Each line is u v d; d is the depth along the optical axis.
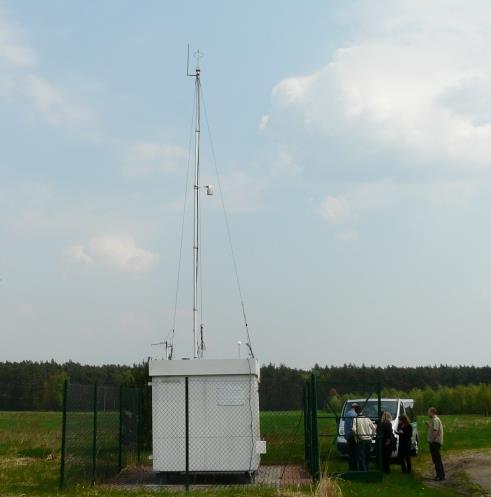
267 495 16.41
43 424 50.03
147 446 26.53
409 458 22.52
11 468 22.38
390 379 105.44
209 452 19.53
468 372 110.44
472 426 48.56
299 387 28.75
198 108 24.30
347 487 18.70
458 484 20.23
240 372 19.72
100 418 20.03
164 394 19.88
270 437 29.95
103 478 20.03
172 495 16.47
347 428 23.38
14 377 93.81
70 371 97.19
